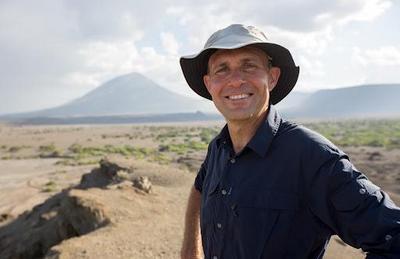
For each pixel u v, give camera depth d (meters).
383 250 2.26
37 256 22.20
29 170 66.06
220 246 2.81
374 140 91.44
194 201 3.86
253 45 2.90
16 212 36.44
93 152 90.44
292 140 2.65
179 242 14.31
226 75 2.93
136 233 15.40
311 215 2.58
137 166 33.09
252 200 2.65
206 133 155.75
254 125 2.89
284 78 3.28
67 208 19.73
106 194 20.94
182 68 3.39
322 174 2.48
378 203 2.32
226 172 2.85
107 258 12.71
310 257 2.64
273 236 2.56
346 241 2.47
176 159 66.88
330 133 130.62
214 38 2.95
